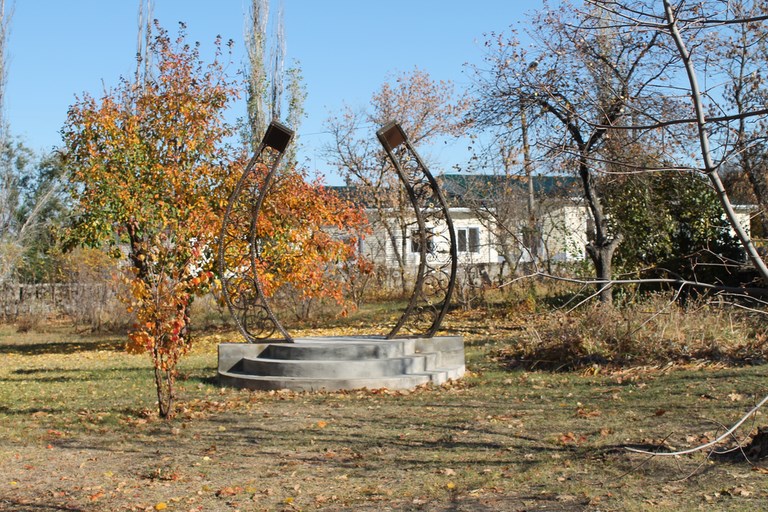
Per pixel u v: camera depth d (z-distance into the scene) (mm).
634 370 11414
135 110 18203
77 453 7625
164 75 17719
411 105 32875
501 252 25281
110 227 17203
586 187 18281
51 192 36125
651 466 6195
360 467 6754
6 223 34656
